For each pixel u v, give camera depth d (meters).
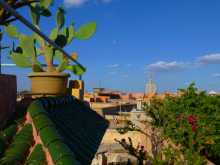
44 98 6.55
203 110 18.17
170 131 15.20
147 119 20.59
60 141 4.45
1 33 6.63
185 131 14.41
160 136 15.63
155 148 15.67
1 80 5.25
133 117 24.80
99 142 7.96
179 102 18.52
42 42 9.10
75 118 8.02
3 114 5.30
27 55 8.91
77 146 5.73
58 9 9.25
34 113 5.09
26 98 6.71
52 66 9.18
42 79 8.20
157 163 13.84
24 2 6.25
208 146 16.34
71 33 9.38
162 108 16.86
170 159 13.84
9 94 5.58
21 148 4.68
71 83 12.23
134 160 20.14
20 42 8.97
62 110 7.43
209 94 20.47
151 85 33.75
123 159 20.75
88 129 8.15
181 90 19.98
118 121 20.48
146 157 15.81
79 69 9.65
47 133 4.56
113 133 25.38
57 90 8.34
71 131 6.39
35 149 4.57
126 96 98.06
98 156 20.75
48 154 4.41
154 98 18.25
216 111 18.36
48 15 8.37
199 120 15.86
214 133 15.70
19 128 5.23
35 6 8.26
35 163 4.35
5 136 4.84
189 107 18.22
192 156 13.17
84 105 10.73
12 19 6.28
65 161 4.02
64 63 9.16
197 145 14.26
